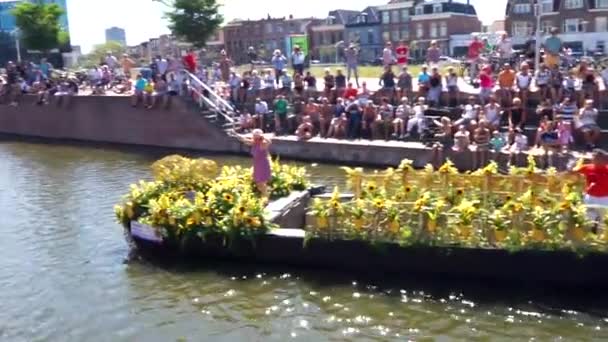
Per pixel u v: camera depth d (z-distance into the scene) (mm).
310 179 20438
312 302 10305
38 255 13312
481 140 19828
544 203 10617
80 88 33531
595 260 9875
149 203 12664
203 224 11852
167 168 13312
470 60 27734
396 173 12078
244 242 11633
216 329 9602
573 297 9969
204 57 38812
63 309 10523
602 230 9930
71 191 19719
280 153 24172
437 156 20609
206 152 27047
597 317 9422
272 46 86062
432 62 26547
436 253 10609
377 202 10859
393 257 10891
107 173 22781
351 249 11070
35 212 17016
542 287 10227
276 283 11000
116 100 30078
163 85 28750
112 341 9398
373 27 78062
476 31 75000
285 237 11398
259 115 26219
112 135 30734
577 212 9883
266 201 12531
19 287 11539
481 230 10375
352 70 29250
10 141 32531
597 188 10867
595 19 56656
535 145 20000
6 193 19750
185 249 12062
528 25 60062
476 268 10492
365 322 9625
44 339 9570
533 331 9141
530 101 21859
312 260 11375
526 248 10117
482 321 9484
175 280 11359
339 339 9172
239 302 10422
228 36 88812
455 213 10516
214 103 28016
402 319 9664
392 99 24609
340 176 20766
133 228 12648
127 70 33875
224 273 11523
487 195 11648
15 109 34188
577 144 19859
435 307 9953
